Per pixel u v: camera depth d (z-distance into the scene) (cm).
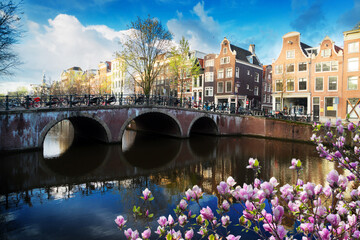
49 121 1340
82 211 615
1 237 493
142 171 1005
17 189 773
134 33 1975
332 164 1141
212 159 1252
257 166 212
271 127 2134
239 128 2388
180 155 1346
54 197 707
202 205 639
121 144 1650
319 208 188
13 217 582
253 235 469
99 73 4903
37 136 1301
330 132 278
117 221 235
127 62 2020
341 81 2158
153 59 2059
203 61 3344
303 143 1869
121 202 674
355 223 196
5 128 1205
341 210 203
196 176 942
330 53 2228
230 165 1123
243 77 2994
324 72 2261
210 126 2344
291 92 2469
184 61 2378
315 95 2314
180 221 221
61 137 2053
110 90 4344
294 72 2455
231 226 507
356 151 295
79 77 4375
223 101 2952
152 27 1961
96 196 719
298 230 220
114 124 1620
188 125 2041
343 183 193
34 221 561
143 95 1859
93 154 1319
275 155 1366
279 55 2561
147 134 2414
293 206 202
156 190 777
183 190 775
